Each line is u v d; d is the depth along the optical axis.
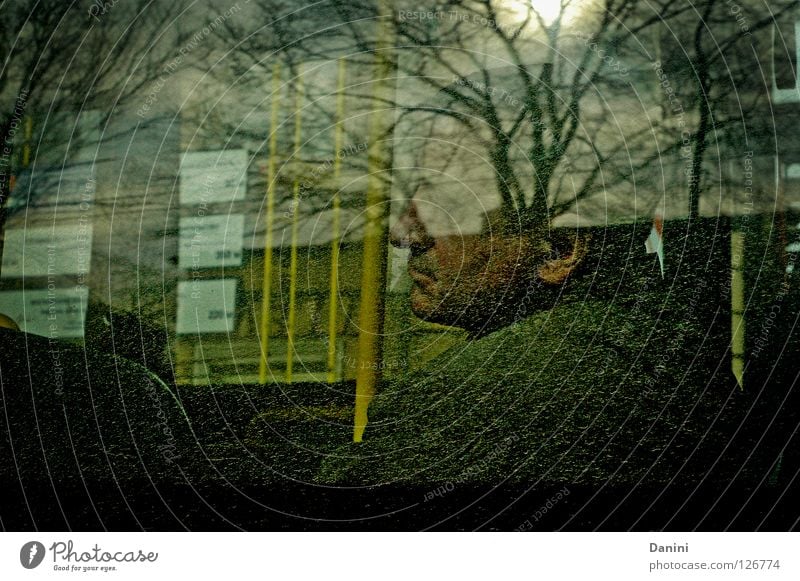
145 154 1.26
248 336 1.20
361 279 1.19
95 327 1.20
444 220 1.18
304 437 1.15
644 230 1.15
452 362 1.16
